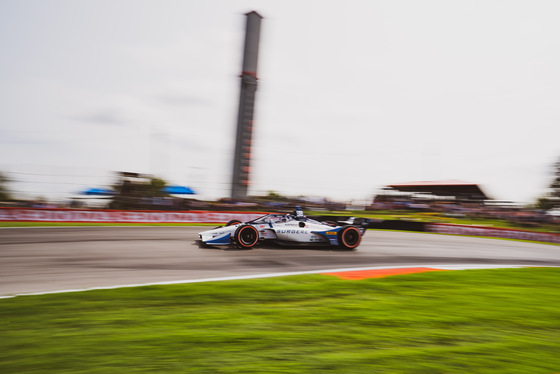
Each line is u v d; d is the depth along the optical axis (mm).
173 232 12492
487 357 3096
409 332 3621
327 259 8180
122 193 19453
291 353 3010
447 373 2756
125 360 2764
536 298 5285
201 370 2637
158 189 20547
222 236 8562
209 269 6523
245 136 38312
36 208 15398
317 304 4516
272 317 3939
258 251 8664
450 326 3855
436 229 19672
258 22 39531
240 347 3090
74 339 3156
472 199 28234
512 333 3740
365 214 25125
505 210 24984
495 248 13148
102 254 7680
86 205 18266
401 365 2857
